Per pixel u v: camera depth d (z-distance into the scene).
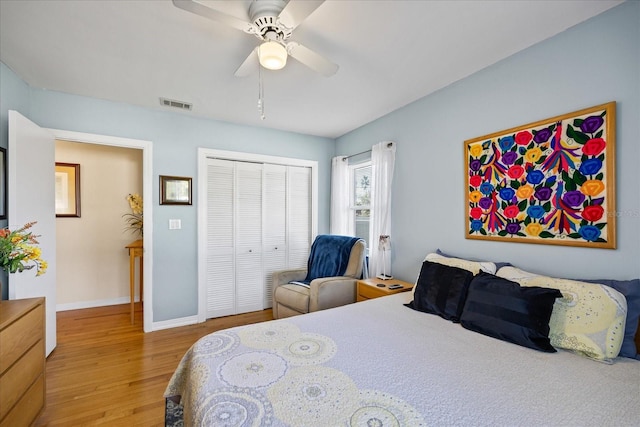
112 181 3.97
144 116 3.00
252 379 1.17
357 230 3.89
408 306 2.13
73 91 2.63
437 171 2.62
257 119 3.38
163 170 3.10
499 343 1.52
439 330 1.69
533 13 1.63
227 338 1.56
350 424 0.92
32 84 2.48
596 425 0.92
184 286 3.21
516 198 2.02
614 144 1.58
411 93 2.69
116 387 2.04
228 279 3.53
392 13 1.62
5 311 1.50
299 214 4.02
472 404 1.02
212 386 1.12
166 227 3.12
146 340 2.82
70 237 3.75
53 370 2.26
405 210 2.95
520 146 2.00
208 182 3.39
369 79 2.41
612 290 1.45
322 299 2.82
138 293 4.07
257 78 2.39
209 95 2.72
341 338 1.57
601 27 1.63
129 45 1.92
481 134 2.26
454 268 2.05
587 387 1.13
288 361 1.31
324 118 3.35
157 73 2.30
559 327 1.48
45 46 1.92
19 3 1.52
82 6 1.55
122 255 4.02
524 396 1.07
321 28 1.76
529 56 1.96
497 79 2.15
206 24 1.71
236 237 3.57
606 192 1.60
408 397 1.06
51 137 2.52
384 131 3.26
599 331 1.38
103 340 2.81
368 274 3.49
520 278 1.81
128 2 1.52
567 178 1.76
